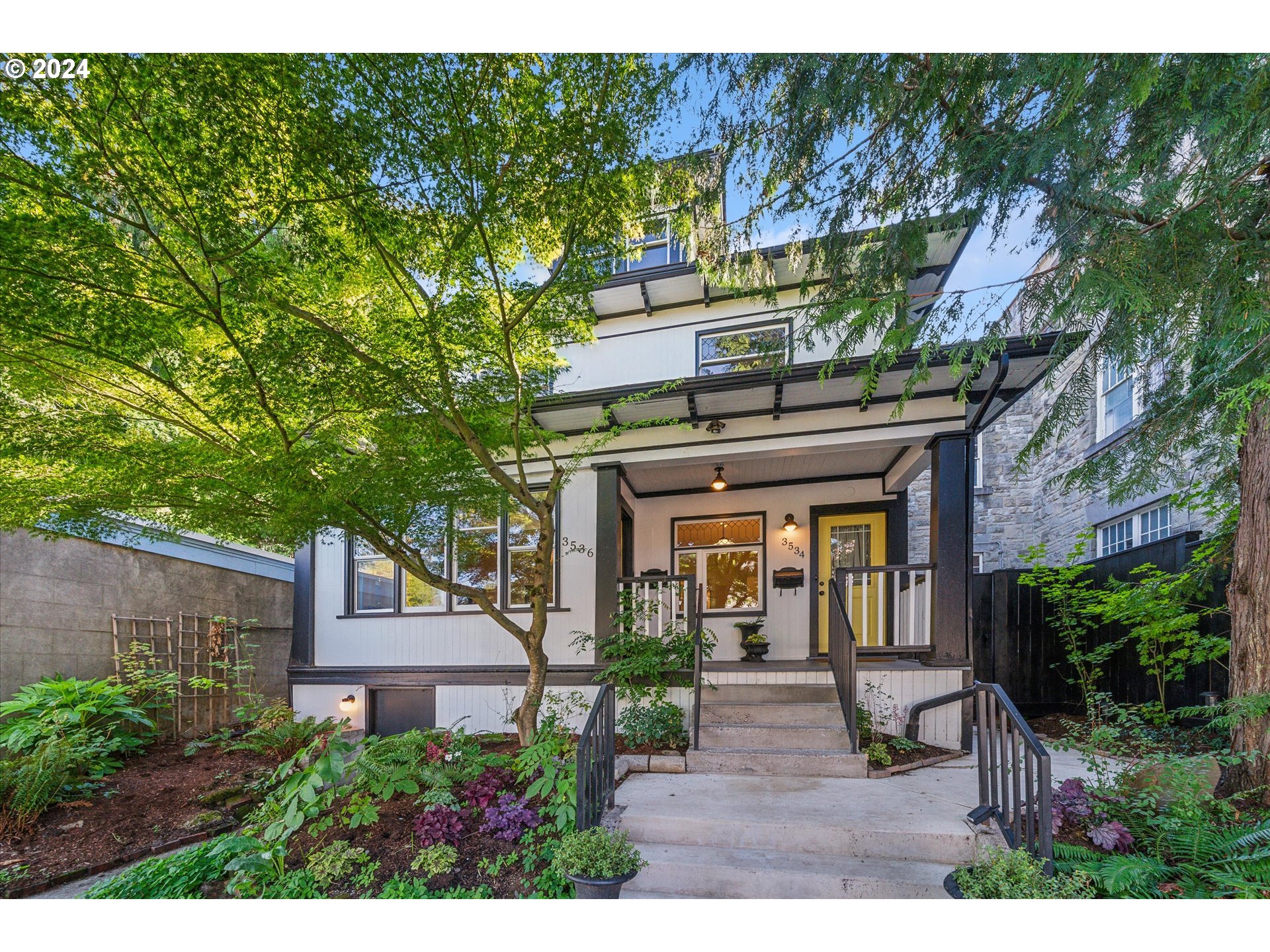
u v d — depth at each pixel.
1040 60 3.36
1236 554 4.46
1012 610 8.20
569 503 7.60
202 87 3.44
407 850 4.09
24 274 3.61
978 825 3.94
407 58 3.73
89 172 3.60
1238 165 3.52
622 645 6.75
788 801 4.47
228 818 5.46
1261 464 4.33
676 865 3.76
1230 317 3.46
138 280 3.99
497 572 7.79
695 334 8.54
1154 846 3.64
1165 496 7.91
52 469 5.00
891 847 3.87
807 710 5.97
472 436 5.21
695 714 5.71
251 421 4.86
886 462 8.48
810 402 6.76
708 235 5.23
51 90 3.34
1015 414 11.41
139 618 7.85
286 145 3.78
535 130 4.16
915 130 4.23
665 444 7.32
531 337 5.42
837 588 6.49
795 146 4.49
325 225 4.41
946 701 5.85
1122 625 7.18
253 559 10.02
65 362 4.48
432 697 7.73
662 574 9.05
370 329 5.10
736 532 9.55
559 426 7.39
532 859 3.87
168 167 3.66
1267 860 3.27
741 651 9.21
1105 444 8.98
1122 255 3.36
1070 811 3.89
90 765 5.91
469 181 4.28
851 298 4.27
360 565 8.29
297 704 8.04
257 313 4.44
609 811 4.31
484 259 4.98
